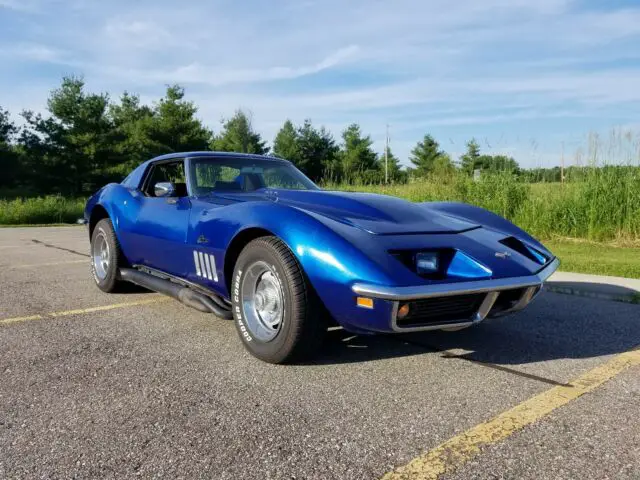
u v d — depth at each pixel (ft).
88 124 142.72
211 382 8.89
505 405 8.02
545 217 29.66
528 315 13.66
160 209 13.15
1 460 6.33
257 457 6.43
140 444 6.74
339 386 8.76
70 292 16.56
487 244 9.99
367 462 6.32
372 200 11.23
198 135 157.38
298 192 11.95
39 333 11.82
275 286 9.59
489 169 34.73
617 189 28.35
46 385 8.71
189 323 12.73
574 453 6.54
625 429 7.20
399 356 10.33
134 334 11.76
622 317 13.44
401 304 8.38
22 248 30.09
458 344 11.14
